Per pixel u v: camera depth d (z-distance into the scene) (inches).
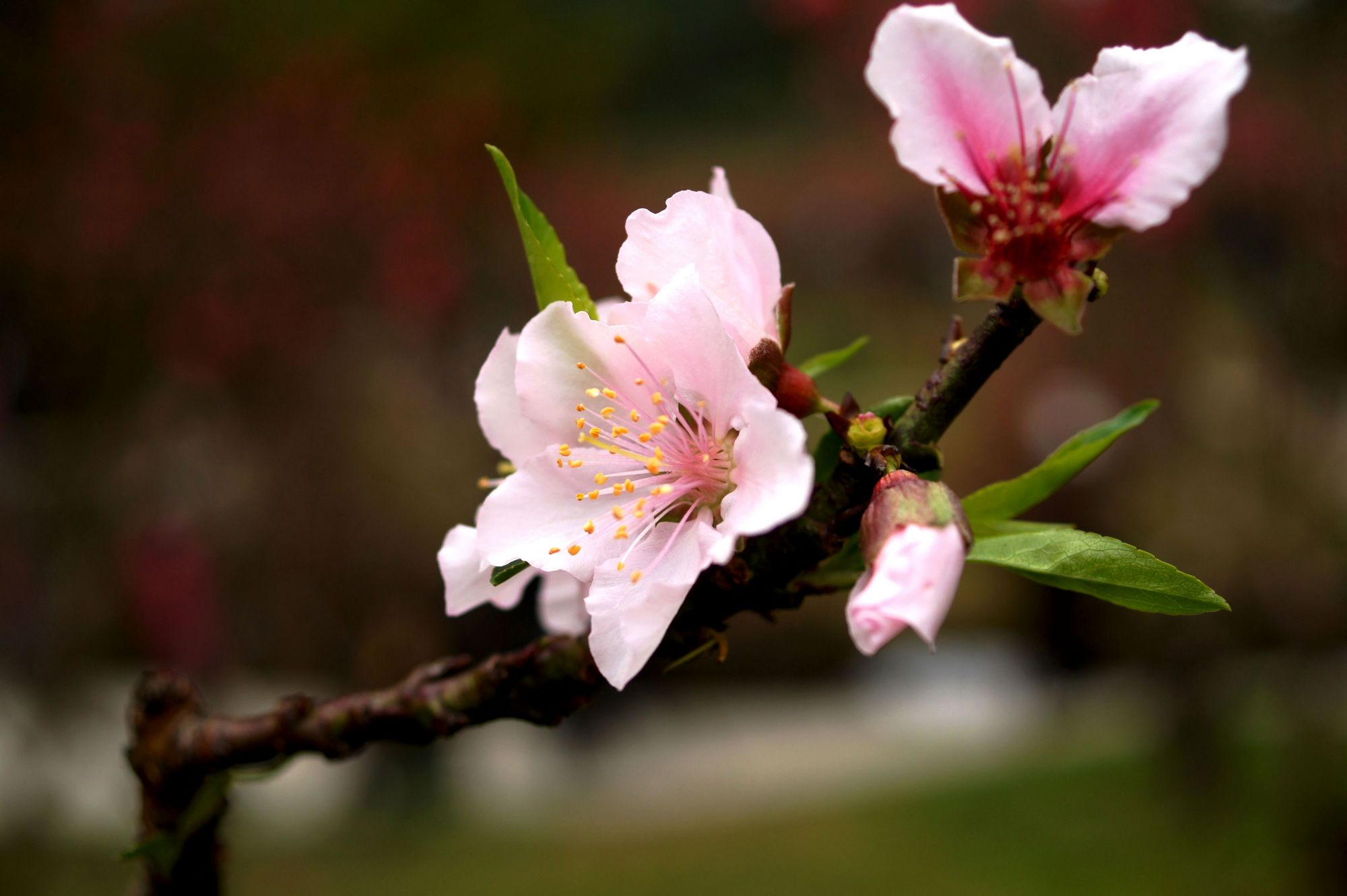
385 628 471.2
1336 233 357.1
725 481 55.3
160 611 413.4
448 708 62.9
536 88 520.1
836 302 663.8
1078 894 339.0
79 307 402.3
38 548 399.2
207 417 437.1
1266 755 435.8
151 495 420.2
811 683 667.4
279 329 429.7
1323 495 364.5
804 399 54.0
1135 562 50.6
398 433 483.8
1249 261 376.5
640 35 625.0
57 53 405.1
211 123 429.7
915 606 44.6
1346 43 370.0
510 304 515.8
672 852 390.6
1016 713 573.9
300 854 400.5
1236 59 49.3
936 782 470.0
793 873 363.3
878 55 52.5
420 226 461.1
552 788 486.6
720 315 53.6
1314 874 340.5
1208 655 375.9
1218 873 350.3
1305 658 363.6
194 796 69.9
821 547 52.7
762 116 840.9
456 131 476.7
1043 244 51.3
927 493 47.1
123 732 417.1
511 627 475.5
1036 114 51.6
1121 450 400.8
